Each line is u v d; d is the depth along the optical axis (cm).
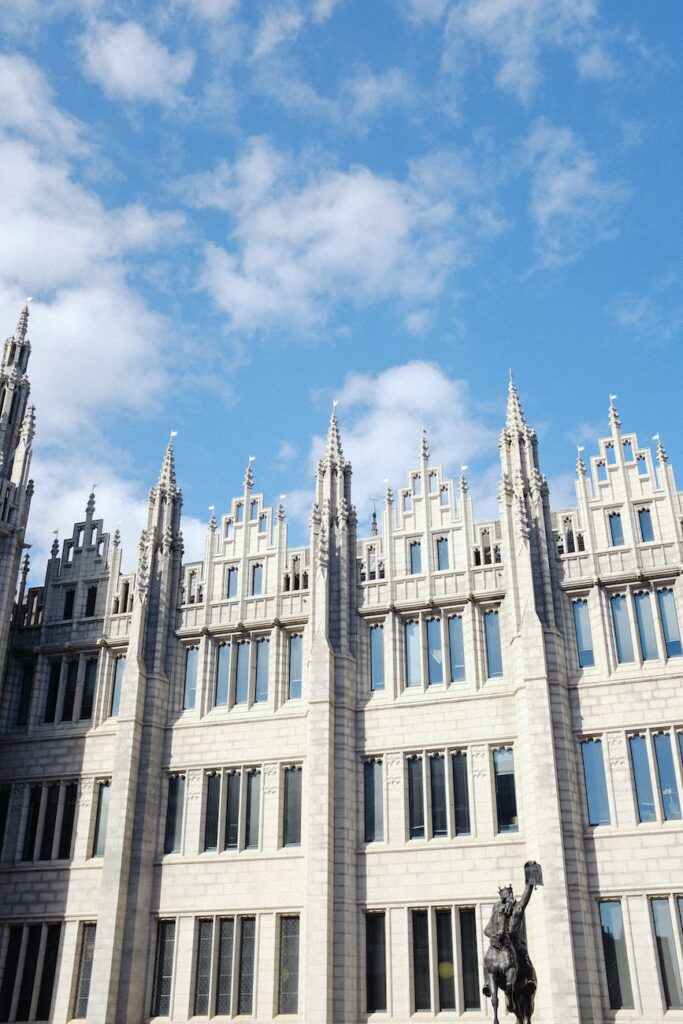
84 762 4641
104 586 5041
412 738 4250
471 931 3891
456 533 4591
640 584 4203
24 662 5003
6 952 4362
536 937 3662
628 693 4022
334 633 4488
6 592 4862
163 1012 4088
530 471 4506
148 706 4591
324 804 4091
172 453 5191
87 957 4272
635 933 3650
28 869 4481
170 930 4238
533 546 4328
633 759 3944
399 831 4106
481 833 4003
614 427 4512
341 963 3850
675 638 4094
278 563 4806
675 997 3553
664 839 3750
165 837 4412
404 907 3966
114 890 4169
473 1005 3772
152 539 4941
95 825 4531
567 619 4247
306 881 3981
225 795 4419
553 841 3725
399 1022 3778
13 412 5291
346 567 4619
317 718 4259
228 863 4256
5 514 4959
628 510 4341
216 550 4959
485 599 4394
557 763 3891
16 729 4844
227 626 4712
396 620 4509
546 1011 3500
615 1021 3528
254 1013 3959
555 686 4041
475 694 4238
